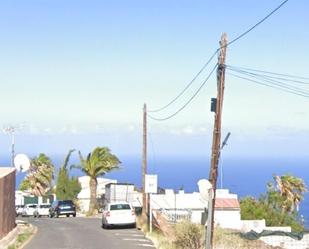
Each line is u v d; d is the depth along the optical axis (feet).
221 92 75.82
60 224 137.90
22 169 110.42
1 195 88.99
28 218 175.83
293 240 111.75
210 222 73.31
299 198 230.48
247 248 87.04
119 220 122.21
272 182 235.20
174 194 189.98
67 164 259.60
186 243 83.92
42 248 88.74
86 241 98.43
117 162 217.56
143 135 140.97
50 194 280.72
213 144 76.07
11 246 87.86
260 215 207.62
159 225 109.91
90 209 210.59
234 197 197.98
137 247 89.76
